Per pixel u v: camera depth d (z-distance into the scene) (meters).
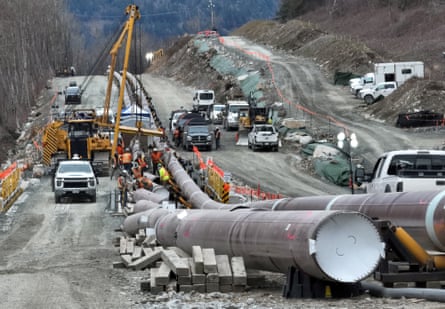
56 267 25.00
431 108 77.81
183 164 54.31
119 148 60.38
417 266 18.03
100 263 25.67
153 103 114.75
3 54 126.50
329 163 55.31
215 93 121.56
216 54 145.00
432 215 18.14
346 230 17.09
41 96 131.25
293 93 100.81
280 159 65.00
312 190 50.00
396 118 77.81
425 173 25.73
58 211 42.53
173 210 28.08
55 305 18.09
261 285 19.84
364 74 111.62
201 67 143.62
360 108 88.12
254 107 76.62
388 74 95.38
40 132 79.44
